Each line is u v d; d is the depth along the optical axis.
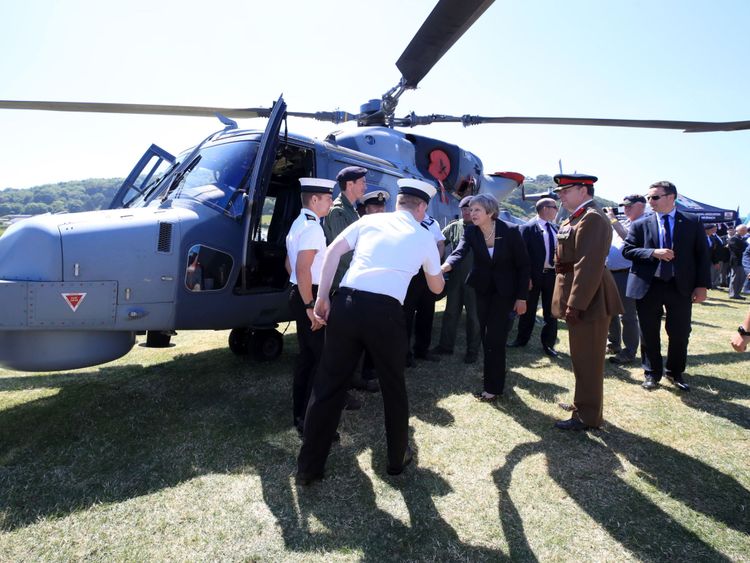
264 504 2.28
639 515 2.20
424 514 2.20
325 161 4.36
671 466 2.64
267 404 3.52
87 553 1.94
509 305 3.53
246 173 3.72
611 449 2.84
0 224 9.08
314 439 2.38
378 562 1.90
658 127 5.54
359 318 2.26
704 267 3.71
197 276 3.39
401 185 2.51
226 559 1.91
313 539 2.03
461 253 3.82
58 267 2.85
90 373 4.26
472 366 4.53
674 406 3.50
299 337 2.95
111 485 2.42
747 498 2.34
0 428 3.09
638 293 3.87
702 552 1.96
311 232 2.71
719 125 5.17
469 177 6.22
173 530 2.09
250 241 3.43
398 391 2.37
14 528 2.08
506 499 2.32
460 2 3.45
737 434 3.04
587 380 3.05
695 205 15.59
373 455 2.77
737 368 4.45
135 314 3.12
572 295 2.89
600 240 2.84
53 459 2.68
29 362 2.87
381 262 2.30
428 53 4.34
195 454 2.75
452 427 3.14
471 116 6.06
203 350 5.17
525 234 5.04
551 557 1.93
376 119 5.81
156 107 5.27
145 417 3.27
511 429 3.11
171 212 3.43
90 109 5.25
